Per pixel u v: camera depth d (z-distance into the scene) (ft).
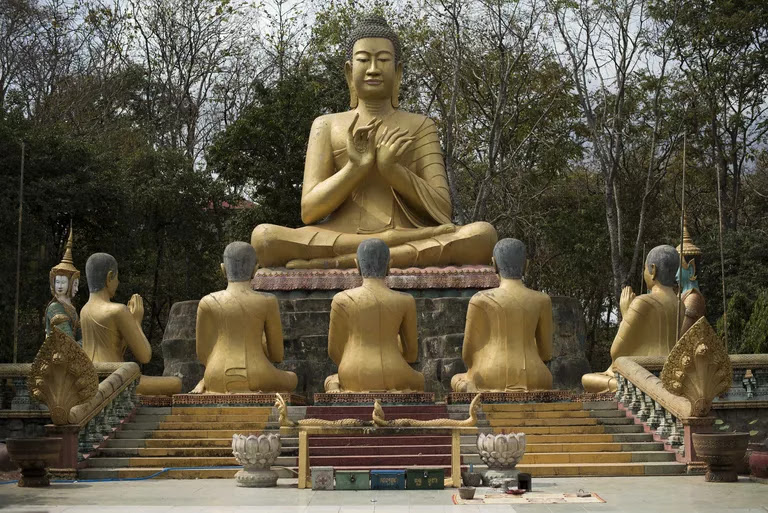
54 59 140.97
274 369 61.57
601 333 142.41
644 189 129.18
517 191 123.24
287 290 73.72
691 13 113.60
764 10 114.32
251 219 116.67
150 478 49.37
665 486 44.68
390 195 77.56
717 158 124.57
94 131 133.18
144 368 122.21
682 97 120.26
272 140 114.83
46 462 46.16
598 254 124.77
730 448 45.91
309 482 45.57
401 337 62.34
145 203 121.19
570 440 53.26
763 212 135.85
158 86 151.43
